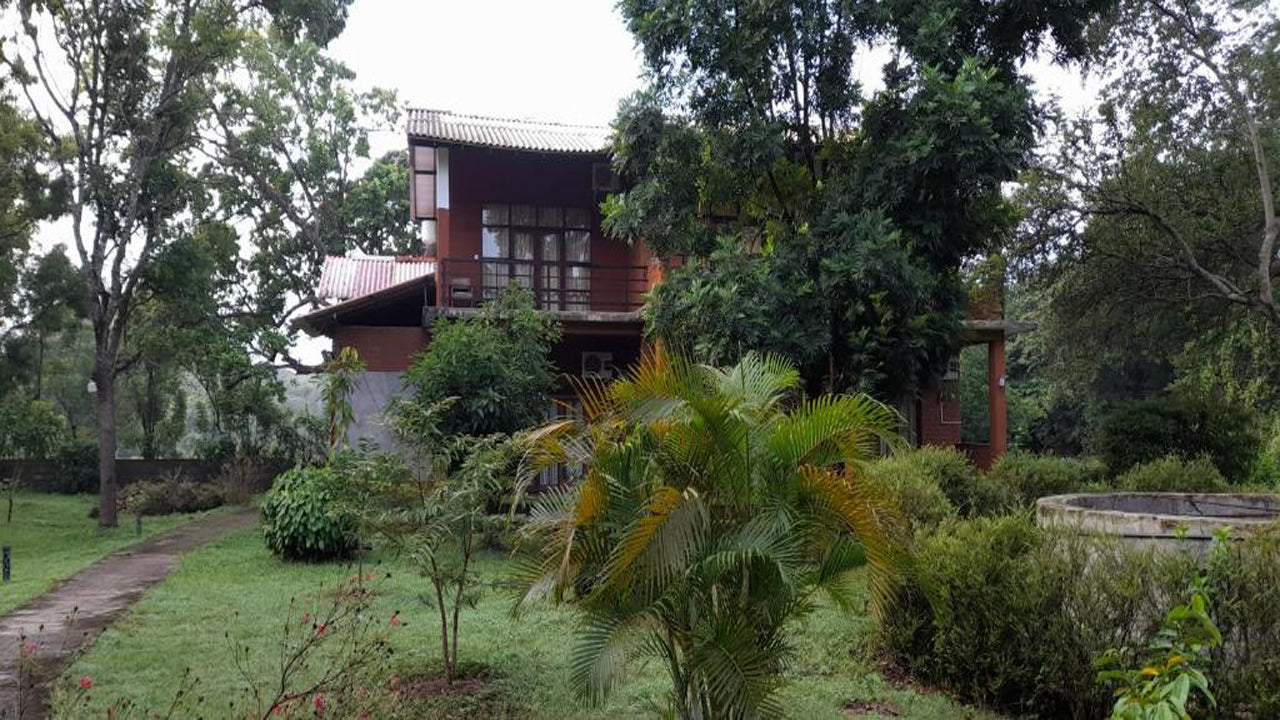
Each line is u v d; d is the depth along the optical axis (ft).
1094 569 16.99
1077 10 38.27
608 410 14.38
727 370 16.58
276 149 97.04
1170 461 40.93
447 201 52.49
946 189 35.70
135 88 64.03
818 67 38.78
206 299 74.69
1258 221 52.47
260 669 21.09
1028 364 104.88
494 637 24.08
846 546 13.65
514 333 46.98
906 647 19.84
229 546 46.34
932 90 34.09
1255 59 51.83
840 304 35.63
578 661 12.53
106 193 64.69
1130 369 88.02
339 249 100.22
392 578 33.42
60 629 26.73
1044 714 17.39
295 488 39.73
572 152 53.52
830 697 18.42
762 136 37.22
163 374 97.09
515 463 22.03
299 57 96.58
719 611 13.11
